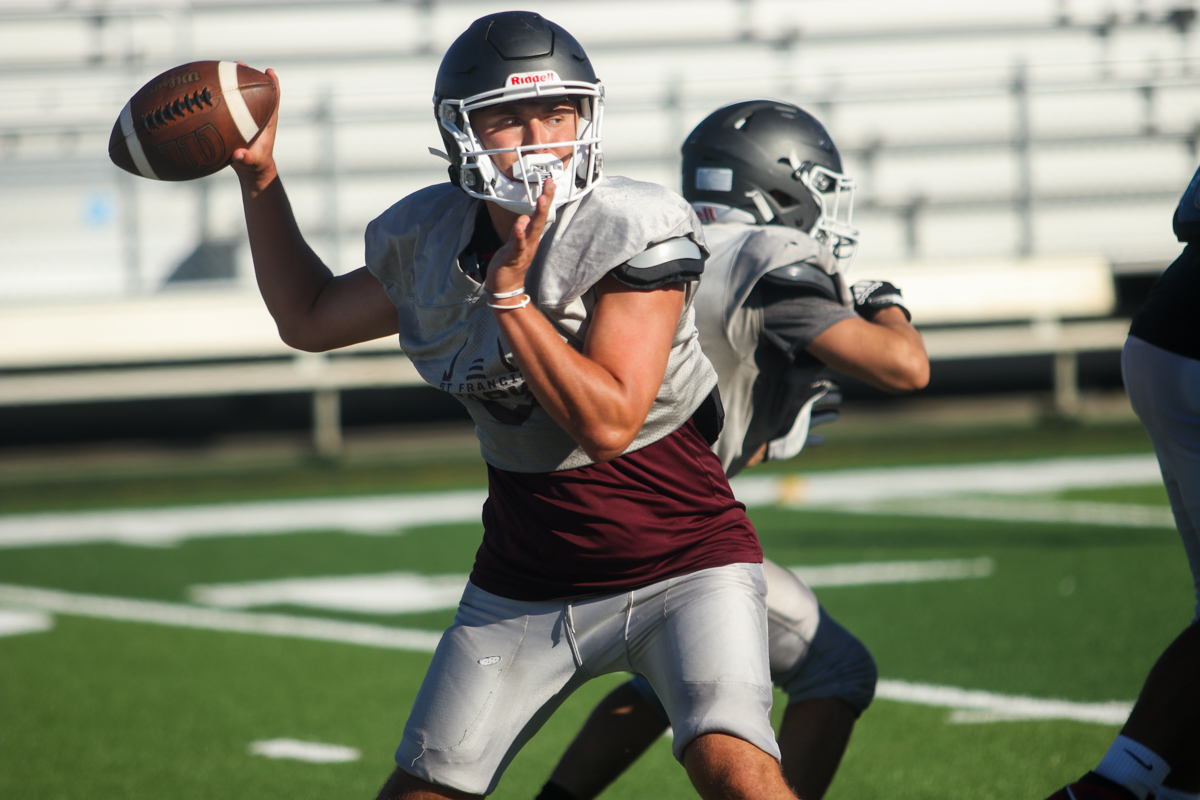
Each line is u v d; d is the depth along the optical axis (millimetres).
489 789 8258
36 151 43656
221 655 18500
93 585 23672
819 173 10367
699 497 7996
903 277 42469
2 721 15516
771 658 9969
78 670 17844
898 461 36594
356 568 24406
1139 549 23484
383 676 17219
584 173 7562
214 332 40344
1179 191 47688
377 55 46781
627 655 8000
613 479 7809
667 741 14547
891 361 9211
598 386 6953
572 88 7477
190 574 24391
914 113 47031
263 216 8961
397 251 8180
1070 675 16047
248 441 43281
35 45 45031
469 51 7559
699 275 7461
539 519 7965
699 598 7770
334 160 41781
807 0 48312
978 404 45469
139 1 45062
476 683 8094
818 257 9367
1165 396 9234
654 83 42688
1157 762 8289
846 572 22438
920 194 47281
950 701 15203
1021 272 42875
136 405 44250
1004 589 20797
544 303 7363
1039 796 12117
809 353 9516
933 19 48562
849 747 13727
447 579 23156
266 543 27281
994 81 46781
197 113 8836
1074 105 47469
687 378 7848
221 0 46031
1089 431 40031
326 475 37094
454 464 37969
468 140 7613
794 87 44688
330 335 8891
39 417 43656
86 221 43469
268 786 13086
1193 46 49062
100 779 13375
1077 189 47531
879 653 17391
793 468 36125
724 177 10211
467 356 7797
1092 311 43188
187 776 13430
